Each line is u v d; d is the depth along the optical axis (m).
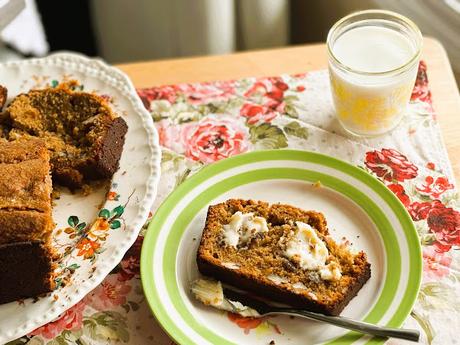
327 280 0.35
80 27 0.75
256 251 0.36
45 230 0.35
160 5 0.64
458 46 0.55
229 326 0.35
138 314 0.36
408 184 0.41
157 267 0.37
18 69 0.47
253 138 0.44
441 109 0.45
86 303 0.37
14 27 0.68
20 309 0.36
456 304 0.35
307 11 0.68
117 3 0.66
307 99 0.46
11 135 0.42
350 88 0.41
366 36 0.43
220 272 0.36
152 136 0.42
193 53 0.63
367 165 0.42
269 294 0.35
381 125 0.43
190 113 0.46
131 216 0.39
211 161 0.43
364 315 0.34
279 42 0.62
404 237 0.37
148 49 0.70
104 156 0.41
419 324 0.35
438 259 0.37
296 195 0.40
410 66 0.40
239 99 0.47
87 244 0.38
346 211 0.39
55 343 0.35
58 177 0.41
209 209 0.38
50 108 0.43
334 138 0.44
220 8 0.58
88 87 0.46
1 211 0.35
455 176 0.41
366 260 0.36
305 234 0.36
